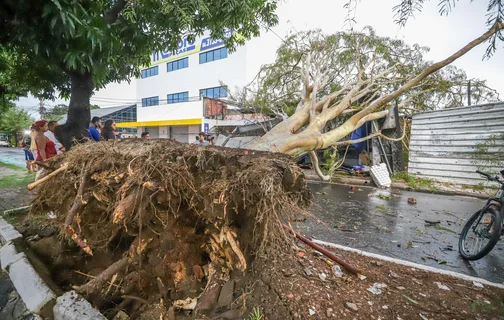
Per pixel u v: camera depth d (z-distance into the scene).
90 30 2.58
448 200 5.61
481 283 2.05
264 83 8.27
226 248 1.70
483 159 6.28
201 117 16.38
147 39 3.63
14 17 2.43
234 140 5.79
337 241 3.30
